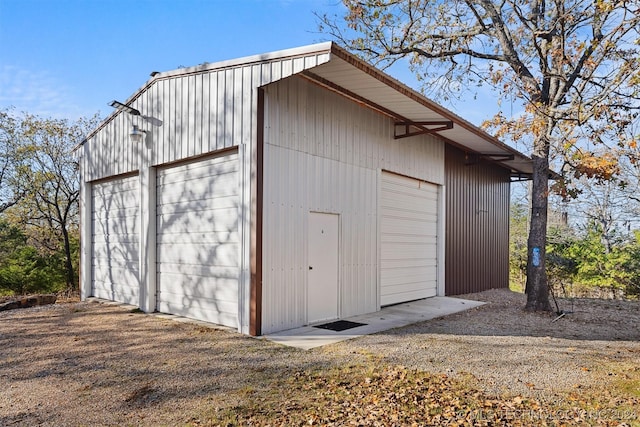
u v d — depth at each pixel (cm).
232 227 629
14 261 1334
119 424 324
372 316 745
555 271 1617
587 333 641
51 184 1460
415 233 945
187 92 694
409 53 1152
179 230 723
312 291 667
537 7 890
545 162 830
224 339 562
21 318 718
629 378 424
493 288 1260
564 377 427
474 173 1173
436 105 725
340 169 725
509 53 952
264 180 588
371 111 801
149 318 702
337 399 368
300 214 645
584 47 715
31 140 1430
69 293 1242
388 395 375
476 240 1175
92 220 965
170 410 349
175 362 472
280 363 467
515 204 2384
